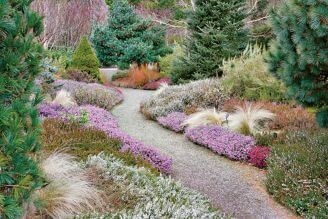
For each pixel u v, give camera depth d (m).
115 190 5.43
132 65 25.66
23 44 3.14
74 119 9.30
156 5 31.58
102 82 22.22
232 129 10.35
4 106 3.03
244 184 7.41
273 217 6.01
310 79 6.25
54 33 32.78
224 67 14.86
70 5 36.56
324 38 5.72
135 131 11.62
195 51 18.08
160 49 26.62
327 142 8.07
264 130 10.40
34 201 3.59
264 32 19.84
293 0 5.95
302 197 6.19
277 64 6.61
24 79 3.26
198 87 14.54
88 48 22.02
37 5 31.48
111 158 6.75
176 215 4.81
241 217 6.00
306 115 10.84
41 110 9.92
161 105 13.92
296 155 7.56
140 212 4.69
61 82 16.77
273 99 12.87
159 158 7.82
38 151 3.38
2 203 2.80
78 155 6.63
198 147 9.87
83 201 4.89
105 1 37.44
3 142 2.91
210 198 6.72
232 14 17.94
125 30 28.28
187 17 18.34
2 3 2.86
